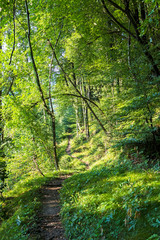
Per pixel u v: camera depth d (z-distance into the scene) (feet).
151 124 21.30
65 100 55.98
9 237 17.40
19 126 38.81
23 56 39.09
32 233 17.06
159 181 15.72
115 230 12.49
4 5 22.27
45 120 53.36
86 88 84.94
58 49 50.14
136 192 15.58
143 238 10.16
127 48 26.68
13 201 30.27
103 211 15.66
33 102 46.78
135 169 22.59
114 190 19.08
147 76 21.24
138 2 26.50
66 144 123.85
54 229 18.16
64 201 24.43
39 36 40.52
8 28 35.70
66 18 36.40
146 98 19.10
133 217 12.50
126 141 23.00
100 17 33.81
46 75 54.60
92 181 26.96
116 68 26.08
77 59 43.01
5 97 37.06
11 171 40.52
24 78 40.98
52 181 39.17
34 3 29.68
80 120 115.85
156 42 25.03
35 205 24.04
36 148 42.24
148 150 24.70
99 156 58.44
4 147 32.60
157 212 11.50
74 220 17.38
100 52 41.68
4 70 35.14
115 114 25.79
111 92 44.91
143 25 14.79
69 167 68.44
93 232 13.83
